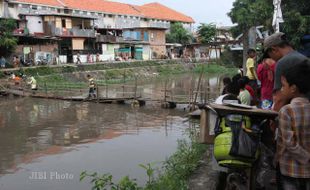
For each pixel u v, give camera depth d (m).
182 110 22.44
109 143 14.25
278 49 4.31
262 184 4.43
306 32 18.41
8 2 43.91
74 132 16.55
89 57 47.62
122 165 11.20
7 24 36.53
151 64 52.75
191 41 67.75
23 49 40.28
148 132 16.22
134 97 24.52
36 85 30.17
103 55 51.50
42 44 42.34
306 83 3.25
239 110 3.83
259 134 3.85
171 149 13.00
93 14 59.62
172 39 67.25
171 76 48.31
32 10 48.47
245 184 4.09
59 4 53.44
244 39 12.97
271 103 5.89
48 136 15.81
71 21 47.34
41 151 13.31
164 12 78.44
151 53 60.69
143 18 70.38
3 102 26.52
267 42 4.39
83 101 26.48
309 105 3.20
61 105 24.97
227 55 53.72
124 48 55.78
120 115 21.00
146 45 59.38
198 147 9.01
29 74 35.34
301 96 3.31
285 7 19.84
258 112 3.77
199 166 7.64
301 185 3.28
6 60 38.00
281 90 3.53
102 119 19.81
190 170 7.32
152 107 23.73
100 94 30.36
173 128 17.02
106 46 52.56
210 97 23.92
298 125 3.17
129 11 67.38
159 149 13.05
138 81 42.16
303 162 3.19
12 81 31.84
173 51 67.31
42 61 41.16
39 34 43.22
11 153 13.11
